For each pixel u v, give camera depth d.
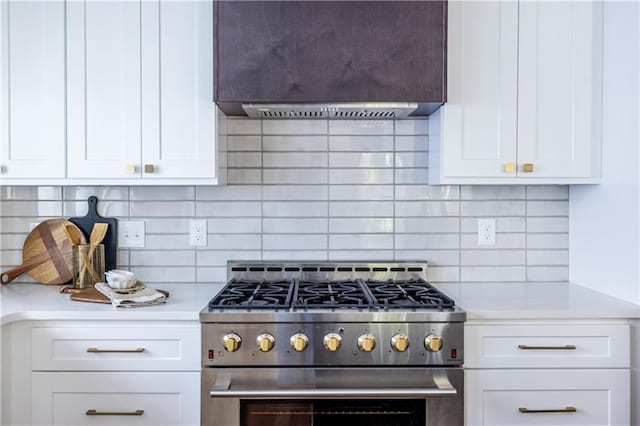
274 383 1.52
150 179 1.81
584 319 1.60
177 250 2.12
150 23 1.80
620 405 1.60
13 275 2.05
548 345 1.60
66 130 1.80
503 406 1.59
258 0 1.73
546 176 1.83
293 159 2.11
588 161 1.84
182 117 1.80
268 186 2.11
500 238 2.12
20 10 1.79
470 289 1.96
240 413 1.53
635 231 1.68
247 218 2.11
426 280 2.09
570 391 1.60
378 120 2.11
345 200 2.12
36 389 1.57
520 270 2.13
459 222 2.12
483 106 1.81
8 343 1.55
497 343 1.59
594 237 1.93
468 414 1.58
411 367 1.54
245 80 1.72
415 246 2.12
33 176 1.80
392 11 1.73
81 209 2.11
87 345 1.57
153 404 1.57
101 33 1.79
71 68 1.79
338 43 1.73
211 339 1.53
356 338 1.52
